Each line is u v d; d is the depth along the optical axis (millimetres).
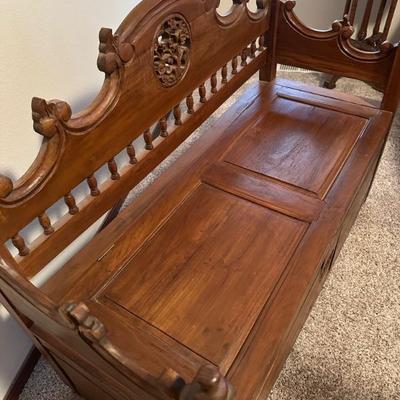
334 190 1019
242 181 1051
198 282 834
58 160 731
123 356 528
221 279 837
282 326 757
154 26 829
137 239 919
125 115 851
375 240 1481
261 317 771
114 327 765
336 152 1128
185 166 1099
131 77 822
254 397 707
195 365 705
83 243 1354
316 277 910
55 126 692
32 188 700
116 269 862
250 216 964
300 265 854
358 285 1349
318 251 879
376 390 1120
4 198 655
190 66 992
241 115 1265
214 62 1085
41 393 1150
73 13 1037
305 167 1085
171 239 921
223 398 431
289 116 1261
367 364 1167
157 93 918
